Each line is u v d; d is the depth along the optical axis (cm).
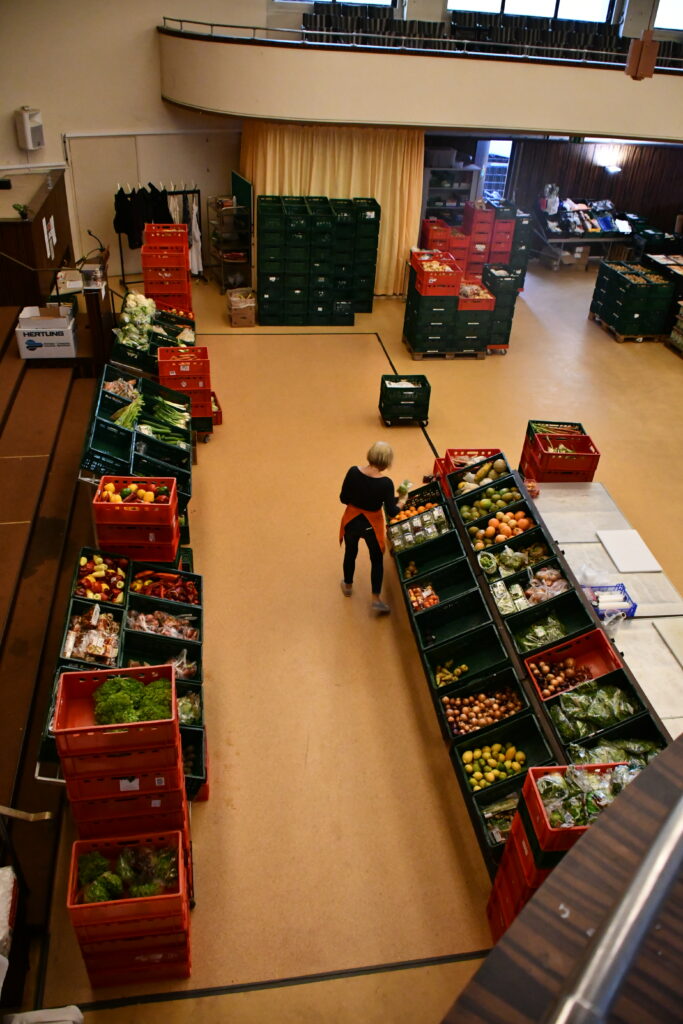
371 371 997
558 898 63
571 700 451
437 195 1331
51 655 499
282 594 613
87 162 1170
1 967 301
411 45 1195
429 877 425
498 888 387
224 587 615
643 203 1510
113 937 341
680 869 64
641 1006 54
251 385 936
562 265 1473
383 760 488
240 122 1233
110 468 562
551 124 1095
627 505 750
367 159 1141
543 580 546
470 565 568
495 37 1254
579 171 1455
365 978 378
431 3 1250
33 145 1105
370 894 414
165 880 349
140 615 492
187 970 371
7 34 1045
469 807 443
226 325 1101
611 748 426
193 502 713
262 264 1047
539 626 518
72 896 333
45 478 642
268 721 507
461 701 489
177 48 1062
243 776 471
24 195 958
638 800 71
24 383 770
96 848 360
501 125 1084
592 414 923
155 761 346
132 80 1137
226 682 532
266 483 749
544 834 329
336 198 1168
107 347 822
